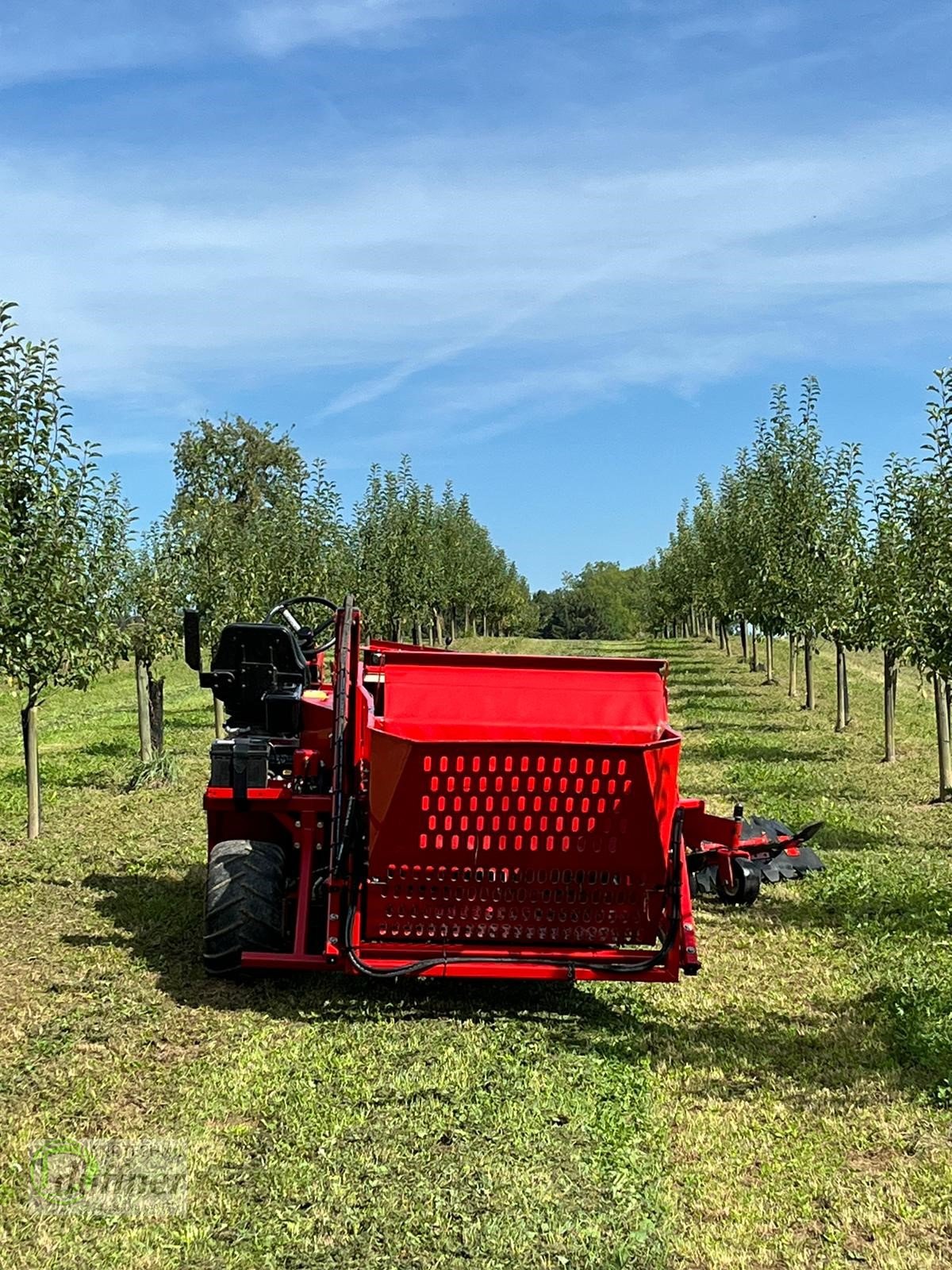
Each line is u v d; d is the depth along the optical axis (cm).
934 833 1267
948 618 1225
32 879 1041
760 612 2733
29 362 1094
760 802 1452
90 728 2530
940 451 1233
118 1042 641
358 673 730
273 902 730
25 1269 419
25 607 1116
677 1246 446
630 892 681
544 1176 493
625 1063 623
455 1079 594
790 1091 595
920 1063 628
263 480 4591
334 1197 473
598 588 10731
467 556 4859
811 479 2317
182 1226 450
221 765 739
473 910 683
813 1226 464
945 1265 433
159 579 1805
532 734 633
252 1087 579
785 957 829
